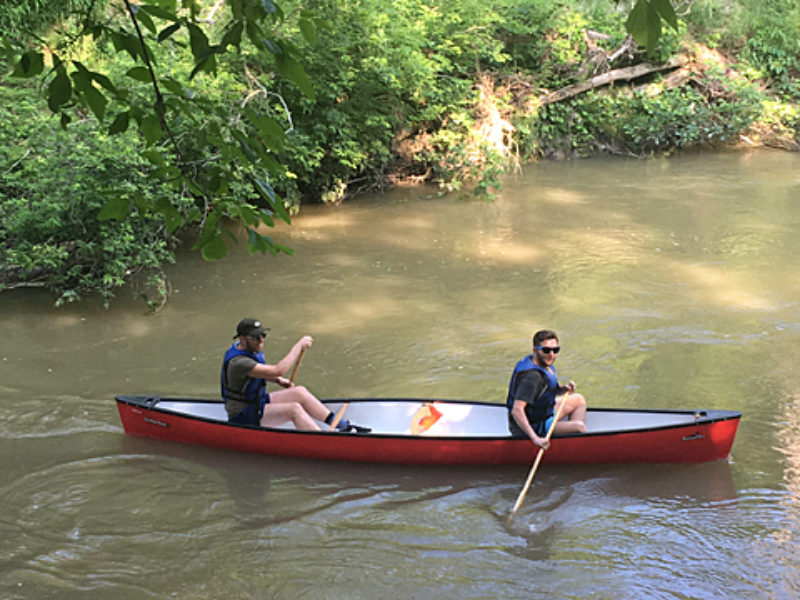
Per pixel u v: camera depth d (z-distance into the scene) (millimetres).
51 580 4750
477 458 6000
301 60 12477
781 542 5059
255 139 2678
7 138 9438
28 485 5762
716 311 9016
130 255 9945
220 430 6191
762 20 21000
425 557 4969
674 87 19641
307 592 4645
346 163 13609
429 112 15398
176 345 8242
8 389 7238
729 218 13055
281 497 5645
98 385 7355
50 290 9727
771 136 19656
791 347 8016
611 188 15453
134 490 5719
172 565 4902
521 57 18203
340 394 7172
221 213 2748
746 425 6539
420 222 13148
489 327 8664
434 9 15969
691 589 4625
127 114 2527
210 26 10750
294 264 10883
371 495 5664
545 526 5281
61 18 9484
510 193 15188
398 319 8922
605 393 7098
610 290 9773
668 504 5508
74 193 8914
